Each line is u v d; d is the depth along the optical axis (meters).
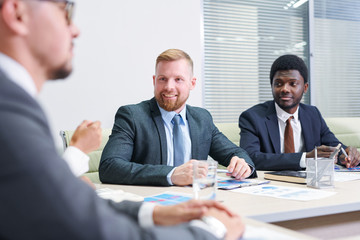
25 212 0.41
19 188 0.41
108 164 1.51
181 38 3.29
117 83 3.09
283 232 0.70
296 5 3.90
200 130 1.86
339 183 1.40
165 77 1.77
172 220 0.68
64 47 0.56
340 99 4.12
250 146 2.12
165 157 1.73
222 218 0.64
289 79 2.21
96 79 3.02
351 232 0.96
